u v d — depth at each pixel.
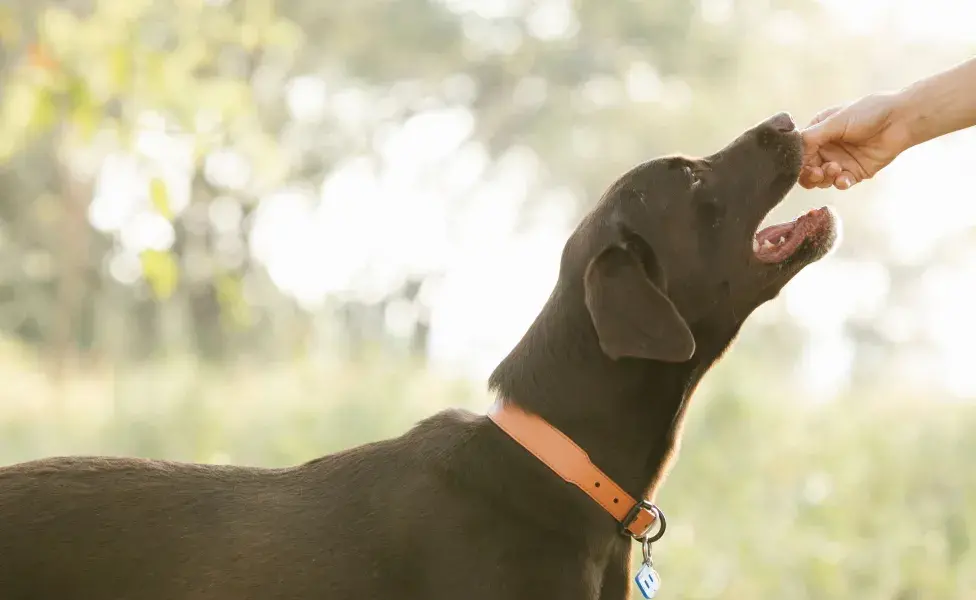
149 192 6.91
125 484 3.54
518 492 3.47
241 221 22.42
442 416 3.70
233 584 3.37
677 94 23.78
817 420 8.87
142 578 3.38
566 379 3.60
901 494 7.06
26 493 3.49
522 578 3.37
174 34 7.59
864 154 4.31
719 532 6.63
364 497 3.51
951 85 4.14
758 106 22.88
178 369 10.00
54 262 22.08
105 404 9.86
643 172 3.84
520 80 25.59
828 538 6.54
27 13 7.43
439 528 3.40
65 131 9.17
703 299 3.80
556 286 3.78
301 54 24.52
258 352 13.47
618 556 3.56
